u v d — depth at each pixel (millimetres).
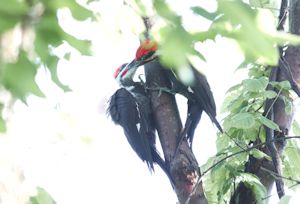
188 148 9141
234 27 3363
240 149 9523
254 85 9141
